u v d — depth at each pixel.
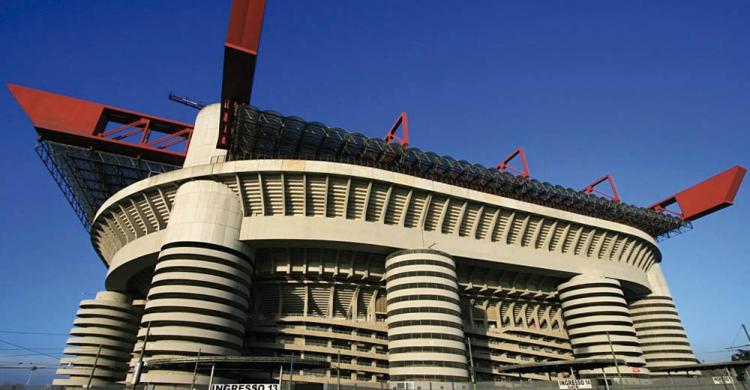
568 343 63.56
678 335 72.75
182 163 58.44
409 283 47.31
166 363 34.19
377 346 51.31
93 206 63.12
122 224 52.81
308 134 50.56
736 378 51.91
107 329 56.91
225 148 51.72
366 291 53.59
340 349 49.38
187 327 39.66
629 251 70.06
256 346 47.53
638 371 56.56
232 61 42.44
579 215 63.44
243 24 42.75
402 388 42.56
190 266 42.19
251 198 48.22
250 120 48.00
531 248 60.16
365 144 52.69
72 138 53.31
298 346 48.34
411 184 51.44
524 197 62.44
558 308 66.00
